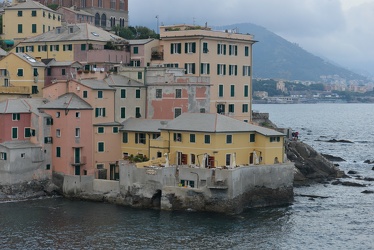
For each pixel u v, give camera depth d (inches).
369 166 6889.8
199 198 4197.8
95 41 5816.9
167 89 5054.1
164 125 4778.5
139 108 5103.3
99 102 4827.8
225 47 5556.1
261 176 4399.6
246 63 5762.8
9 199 4581.7
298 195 4886.8
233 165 4271.7
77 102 4773.6
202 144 4404.5
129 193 4409.5
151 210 4279.0
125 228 3850.9
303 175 5610.2
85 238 3659.0
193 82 5017.2
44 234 3735.2
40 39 6038.4
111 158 4879.4
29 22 6860.2
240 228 3870.6
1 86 5334.6
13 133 4749.0
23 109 4773.6
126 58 5757.9
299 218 4151.1
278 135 4525.1
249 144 4512.8
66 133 4682.6
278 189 4507.9
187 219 4042.8
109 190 4530.0
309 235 3786.9
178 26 5890.8
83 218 4082.2
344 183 5447.8
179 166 4318.4
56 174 4763.8
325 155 7455.7
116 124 4879.4
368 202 4704.7
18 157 4626.0
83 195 4606.3
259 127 4603.8
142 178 4343.0
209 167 4308.6
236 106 5674.2
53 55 5949.8
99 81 4963.1
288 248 3531.0
